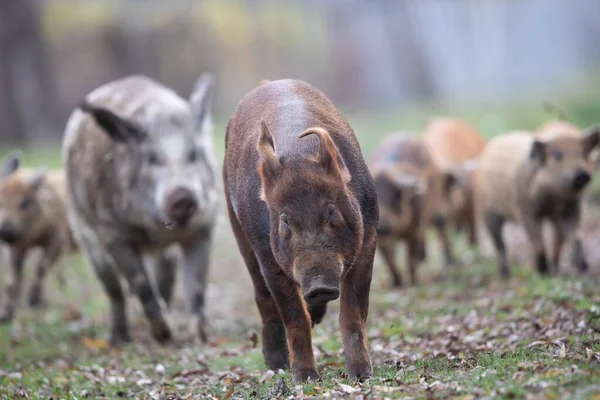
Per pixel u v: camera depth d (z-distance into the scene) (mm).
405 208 27594
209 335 22828
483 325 18875
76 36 96625
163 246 22844
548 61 112688
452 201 31531
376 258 33156
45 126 89125
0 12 82750
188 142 22125
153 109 22359
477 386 12562
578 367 12695
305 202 12781
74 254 31656
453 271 29484
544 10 112938
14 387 17953
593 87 74062
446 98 91938
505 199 26875
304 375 14219
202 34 101625
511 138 28094
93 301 29047
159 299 24359
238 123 15250
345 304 14023
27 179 29250
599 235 31859
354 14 115438
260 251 13945
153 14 97875
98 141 22641
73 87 98375
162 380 17625
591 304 18875
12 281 28875
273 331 16156
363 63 116062
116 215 22281
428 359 15555
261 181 13656
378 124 67188
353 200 13203
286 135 13828
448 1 111688
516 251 31359
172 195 21297
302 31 113312
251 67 109062
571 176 24719
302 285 12469
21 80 87125
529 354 14617
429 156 30594
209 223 22812
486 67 112500
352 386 13562
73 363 20875
